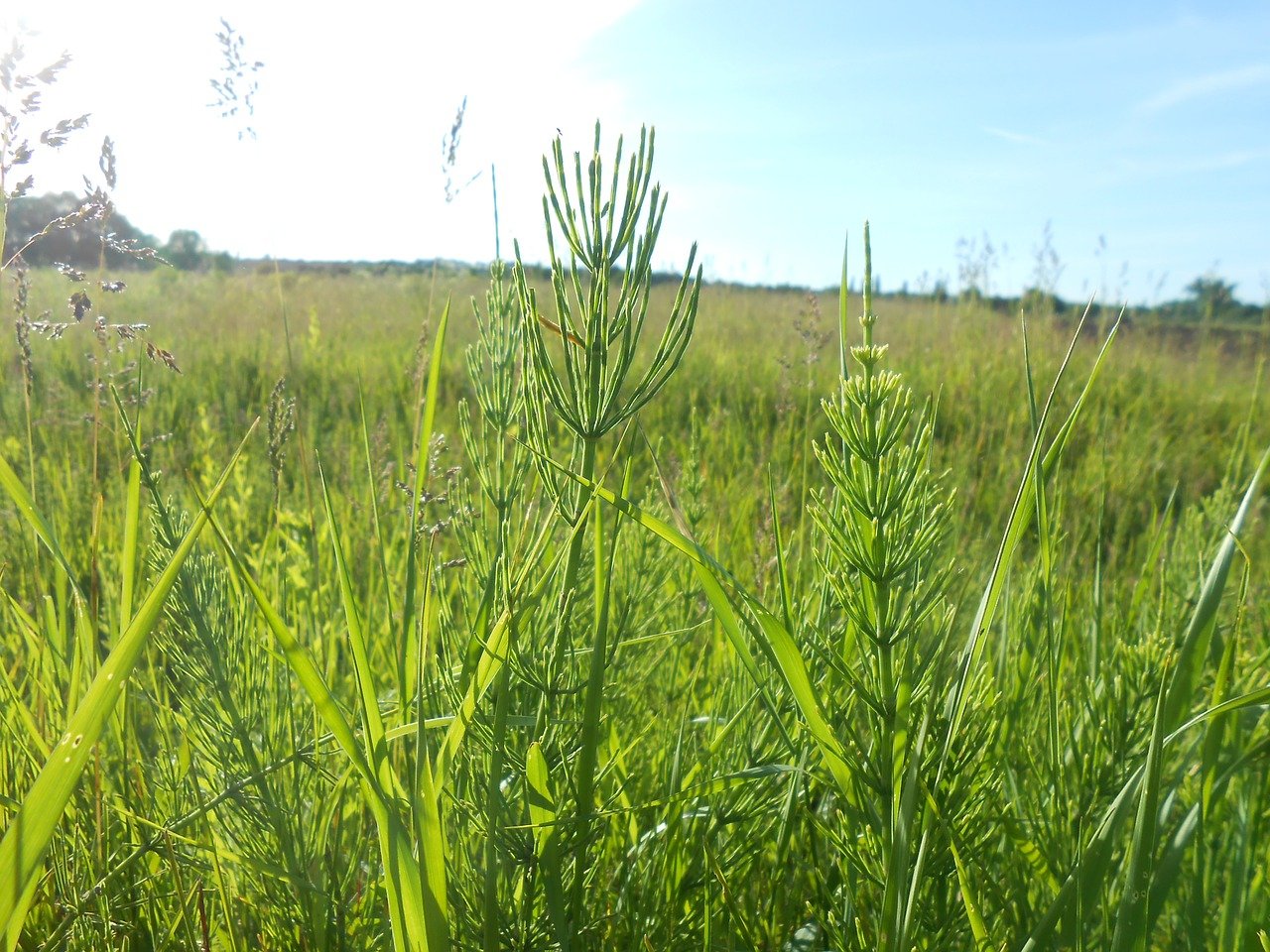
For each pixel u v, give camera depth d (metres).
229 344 7.91
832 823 1.71
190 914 1.40
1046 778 1.59
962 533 3.24
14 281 1.73
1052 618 1.39
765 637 1.36
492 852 1.27
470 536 1.53
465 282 12.23
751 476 4.02
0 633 2.23
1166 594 2.10
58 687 1.81
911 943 1.23
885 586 1.18
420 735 1.18
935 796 1.25
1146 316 10.53
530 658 1.42
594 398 1.35
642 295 1.32
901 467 1.16
